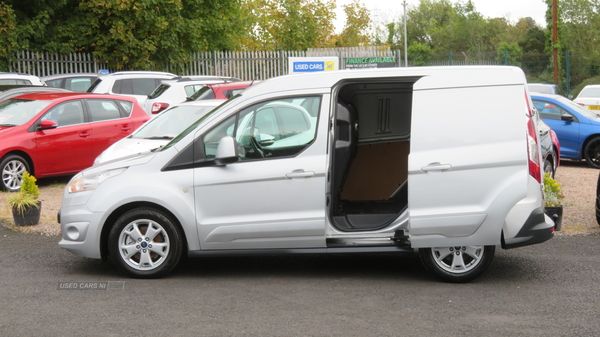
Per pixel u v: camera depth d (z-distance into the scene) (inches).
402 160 265.3
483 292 217.5
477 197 219.9
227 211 228.8
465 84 222.8
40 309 199.9
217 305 203.8
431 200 221.0
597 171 572.4
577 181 505.7
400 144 265.1
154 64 1026.1
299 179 226.4
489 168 219.5
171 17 1042.7
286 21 1552.7
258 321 187.6
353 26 1836.9
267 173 227.0
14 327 183.0
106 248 241.0
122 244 233.9
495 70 223.1
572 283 228.7
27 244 298.8
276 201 227.5
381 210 256.1
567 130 605.6
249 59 1103.0
